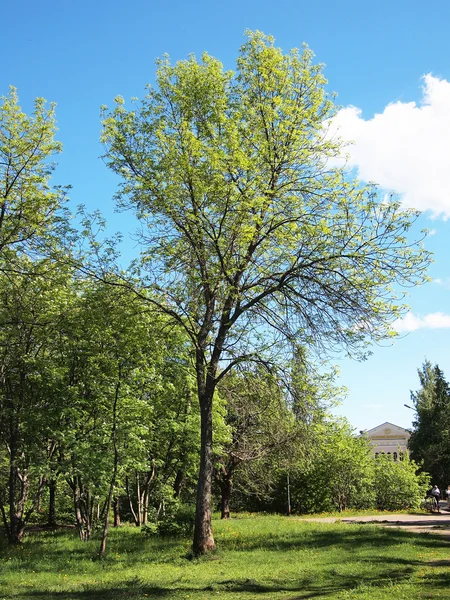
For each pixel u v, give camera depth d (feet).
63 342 64.69
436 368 224.94
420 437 200.34
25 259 56.18
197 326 58.90
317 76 57.36
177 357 74.54
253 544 55.88
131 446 61.05
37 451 62.23
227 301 54.34
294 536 61.57
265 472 105.40
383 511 128.98
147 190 52.54
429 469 190.39
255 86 57.31
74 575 44.32
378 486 138.82
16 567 47.34
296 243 51.83
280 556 48.26
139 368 64.28
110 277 54.75
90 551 56.29
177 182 51.83
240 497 139.64
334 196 51.72
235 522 84.48
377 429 278.87
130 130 55.72
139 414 64.13
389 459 145.18
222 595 33.68
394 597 28.94
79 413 62.59
